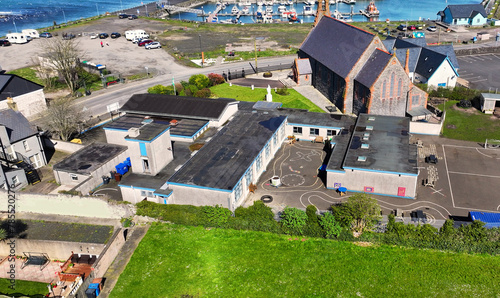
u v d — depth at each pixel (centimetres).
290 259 5034
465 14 17275
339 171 6241
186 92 10194
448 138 8006
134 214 5812
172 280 4838
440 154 7400
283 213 5669
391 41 11744
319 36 10788
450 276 4719
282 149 7769
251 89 10838
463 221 5481
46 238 5534
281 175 6881
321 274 4812
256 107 8894
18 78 9362
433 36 15888
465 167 6944
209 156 6506
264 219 5522
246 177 6244
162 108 8000
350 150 6688
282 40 15862
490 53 13288
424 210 5862
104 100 10419
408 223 5297
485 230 5050
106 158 6869
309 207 5456
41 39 16175
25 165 7106
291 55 13762
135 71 12456
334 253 5091
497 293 4494
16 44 15650
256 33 17150
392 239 5166
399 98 8394
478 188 6334
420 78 10375
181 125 7575
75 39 16225
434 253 5038
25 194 5994
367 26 17762
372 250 5112
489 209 5838
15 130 7144
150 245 5347
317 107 9600
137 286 4778
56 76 11888
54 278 5056
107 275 4944
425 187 6412
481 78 11069
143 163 6381
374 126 7531
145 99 8250
